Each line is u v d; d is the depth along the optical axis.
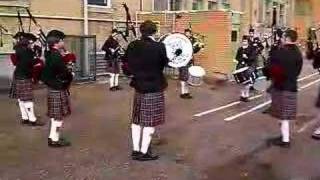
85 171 5.73
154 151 6.67
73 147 6.85
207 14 15.62
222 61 15.42
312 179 5.58
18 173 5.62
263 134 7.82
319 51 8.81
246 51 11.38
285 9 26.44
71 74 6.82
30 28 13.05
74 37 13.81
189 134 7.76
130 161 6.18
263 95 12.35
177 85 13.89
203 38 15.71
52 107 6.76
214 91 13.00
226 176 5.64
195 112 9.79
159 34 16.23
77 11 14.39
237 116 9.38
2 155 6.39
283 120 7.08
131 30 15.73
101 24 15.36
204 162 6.20
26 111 8.27
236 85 14.34
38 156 6.36
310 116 9.56
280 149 6.92
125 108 10.05
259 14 23.88
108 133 7.76
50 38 6.76
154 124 6.18
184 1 18.58
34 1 13.18
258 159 6.38
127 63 6.22
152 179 5.47
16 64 8.13
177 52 10.30
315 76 17.97
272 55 7.15
